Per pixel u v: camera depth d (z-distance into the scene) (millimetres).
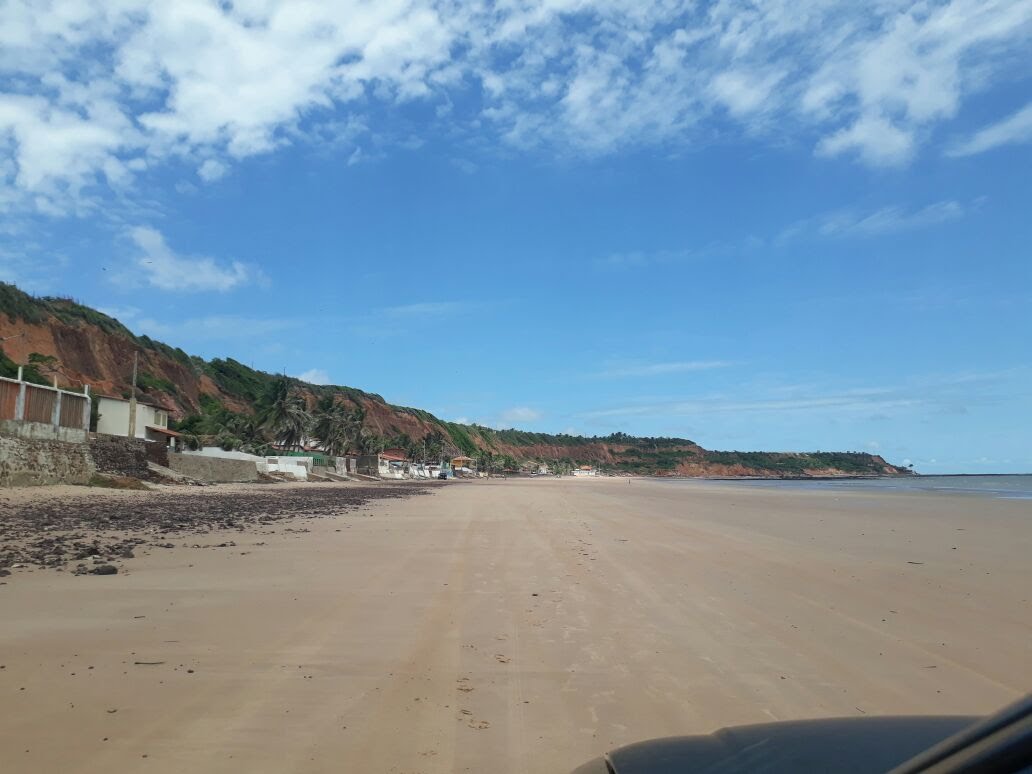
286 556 14422
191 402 101625
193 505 31000
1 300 75000
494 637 7930
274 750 4730
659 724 5344
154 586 10688
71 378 77500
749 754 2500
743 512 31891
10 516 21812
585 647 7551
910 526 24438
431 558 14375
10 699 5566
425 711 5562
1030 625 8773
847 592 10953
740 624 8688
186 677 6270
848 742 2455
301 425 103938
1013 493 65562
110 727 5051
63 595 9828
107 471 42562
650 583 11547
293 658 6957
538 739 5023
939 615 9320
